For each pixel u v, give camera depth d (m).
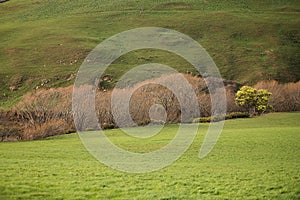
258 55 90.56
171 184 20.50
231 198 18.56
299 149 29.84
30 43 93.88
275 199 18.58
